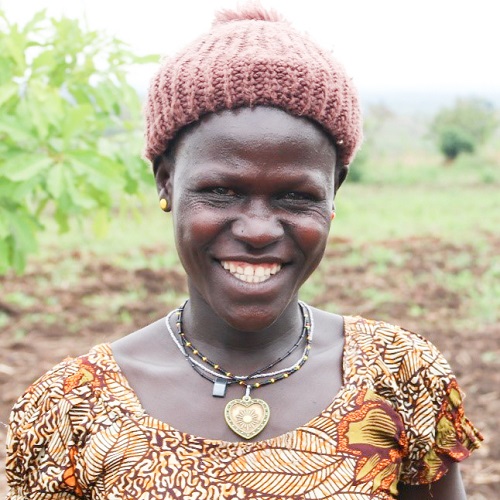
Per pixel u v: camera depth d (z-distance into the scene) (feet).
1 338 26.58
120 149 11.71
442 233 46.06
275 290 5.53
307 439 5.55
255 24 5.73
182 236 5.61
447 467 6.19
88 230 46.29
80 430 5.65
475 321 28.86
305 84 5.38
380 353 6.05
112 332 27.63
